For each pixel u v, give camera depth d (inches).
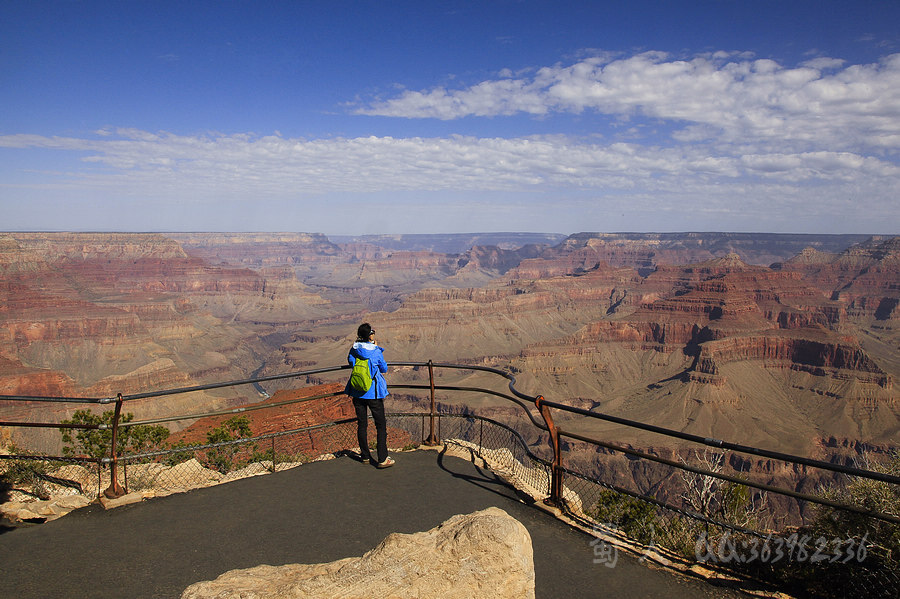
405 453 448.8
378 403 412.5
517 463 439.5
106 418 371.9
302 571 196.1
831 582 280.5
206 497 358.9
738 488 451.5
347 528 313.7
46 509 336.5
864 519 313.6
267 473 403.5
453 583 185.2
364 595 175.8
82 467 498.0
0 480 412.5
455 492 369.4
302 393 1068.5
